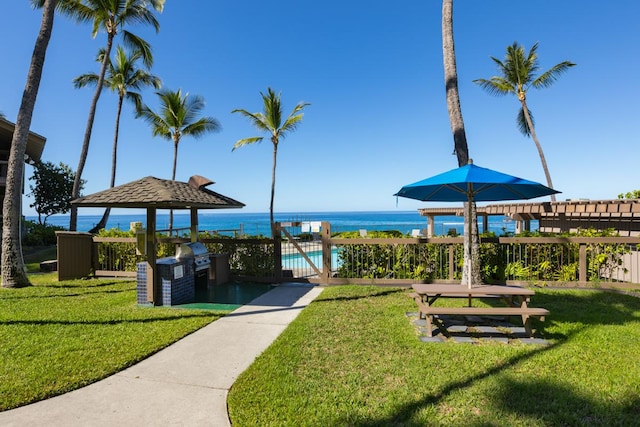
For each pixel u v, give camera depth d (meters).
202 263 7.21
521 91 19.56
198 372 3.53
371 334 4.54
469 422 2.60
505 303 5.71
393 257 8.09
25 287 7.74
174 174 20.55
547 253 7.56
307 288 7.69
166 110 19.83
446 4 7.02
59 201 23.69
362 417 2.68
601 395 2.94
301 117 18.50
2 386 3.13
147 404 2.91
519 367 3.51
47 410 2.80
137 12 15.41
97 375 3.38
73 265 8.62
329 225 8.08
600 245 7.31
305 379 3.32
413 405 2.83
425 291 4.53
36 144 14.04
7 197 7.71
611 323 4.88
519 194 5.32
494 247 7.74
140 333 4.60
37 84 8.02
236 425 2.60
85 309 5.87
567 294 6.68
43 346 4.11
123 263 9.30
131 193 6.11
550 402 2.85
